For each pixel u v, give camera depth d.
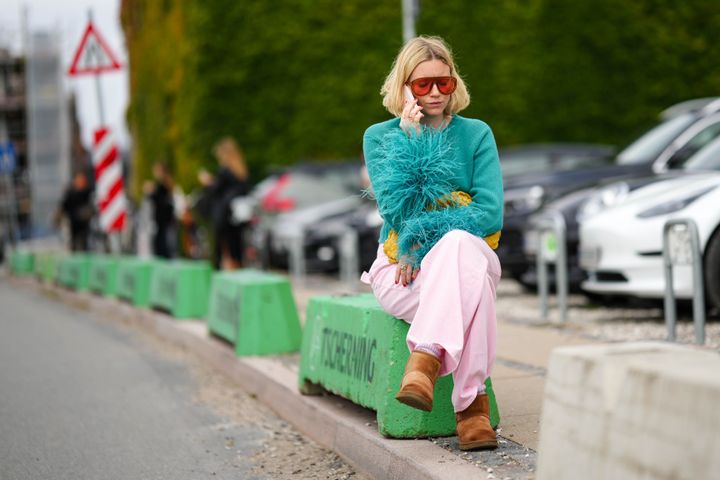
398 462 4.82
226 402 7.60
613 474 2.96
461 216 4.72
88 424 7.00
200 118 26.42
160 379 8.80
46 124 44.53
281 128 26.67
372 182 5.02
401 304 4.93
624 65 26.89
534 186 12.71
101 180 17.16
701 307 7.58
